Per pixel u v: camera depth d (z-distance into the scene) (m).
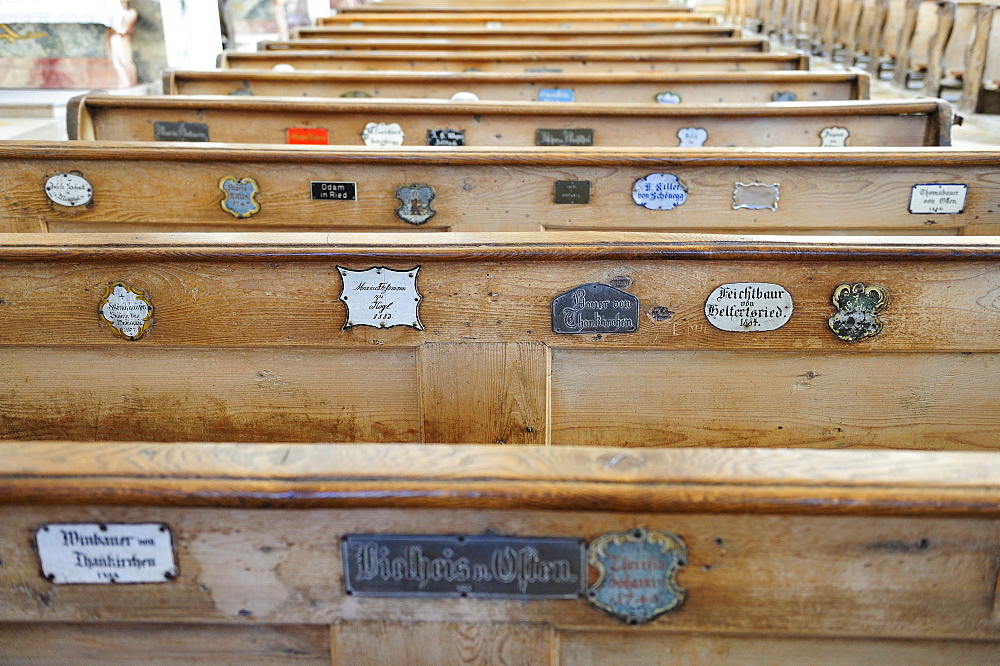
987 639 1.03
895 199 2.63
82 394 1.77
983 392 1.71
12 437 1.81
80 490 0.96
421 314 1.66
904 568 1.00
